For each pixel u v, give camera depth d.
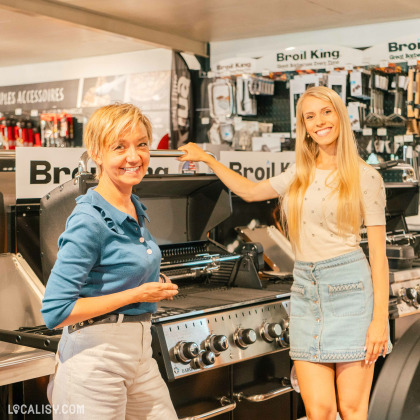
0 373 2.21
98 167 2.12
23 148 2.98
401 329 3.80
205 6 4.95
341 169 2.58
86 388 1.98
